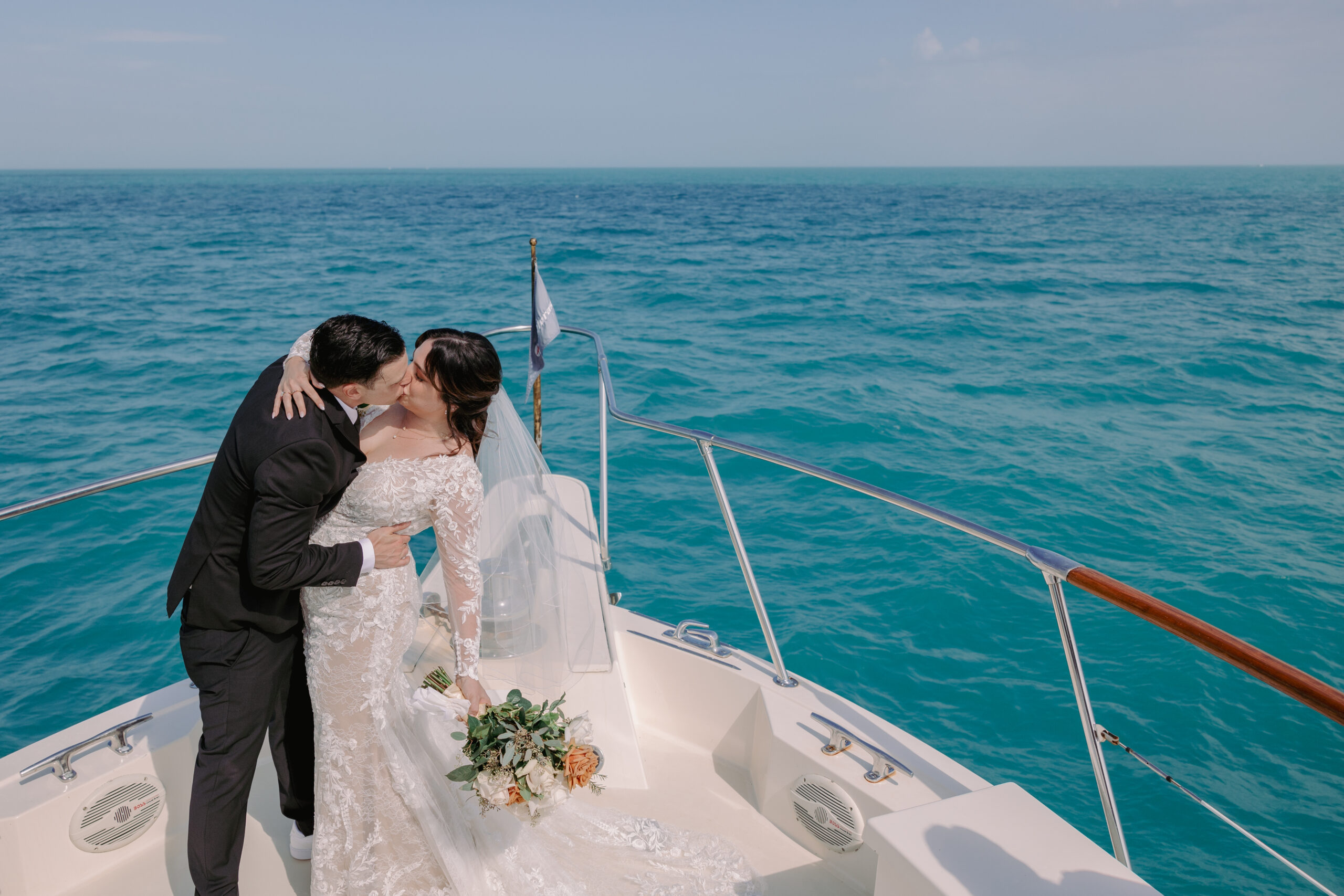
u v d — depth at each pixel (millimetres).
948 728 5605
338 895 2117
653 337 17812
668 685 3041
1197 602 7336
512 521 2721
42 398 12906
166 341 17188
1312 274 28750
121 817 2432
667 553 7789
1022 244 40406
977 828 1871
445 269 30000
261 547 1768
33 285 25188
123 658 6289
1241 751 5465
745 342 17453
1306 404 13305
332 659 2025
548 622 2746
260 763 2775
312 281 26750
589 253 35406
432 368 1942
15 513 2225
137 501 8883
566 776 2023
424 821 2094
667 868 2344
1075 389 13984
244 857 2416
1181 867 4594
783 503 8891
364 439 2090
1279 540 8461
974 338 18078
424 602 3121
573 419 11648
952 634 6594
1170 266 31438
